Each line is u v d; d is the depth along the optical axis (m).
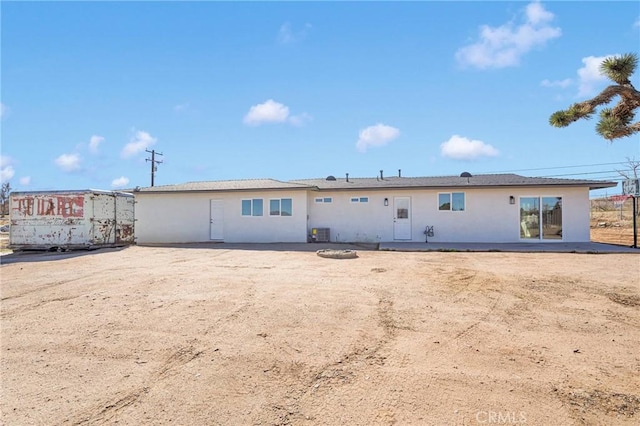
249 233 17.08
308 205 17.33
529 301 5.86
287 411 2.77
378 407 2.80
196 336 4.41
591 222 26.56
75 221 14.23
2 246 16.50
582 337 4.26
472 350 3.91
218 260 10.95
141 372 3.47
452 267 9.15
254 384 3.20
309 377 3.32
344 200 17.14
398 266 9.40
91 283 7.62
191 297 6.26
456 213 16.16
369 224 16.89
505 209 15.72
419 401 2.87
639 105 3.97
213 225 17.42
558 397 2.90
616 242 15.41
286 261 10.58
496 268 8.92
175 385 3.20
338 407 2.81
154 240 17.75
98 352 3.96
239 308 5.55
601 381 3.16
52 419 2.68
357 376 3.33
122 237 15.84
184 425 2.59
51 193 14.45
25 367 3.61
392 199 16.77
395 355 3.79
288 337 4.34
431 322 4.86
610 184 14.38
